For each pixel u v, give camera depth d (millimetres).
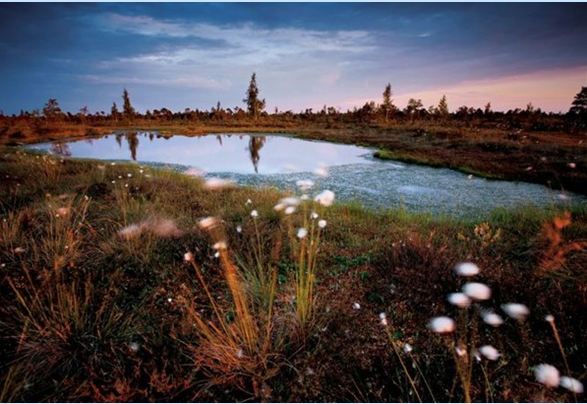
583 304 3170
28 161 12531
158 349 2746
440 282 3742
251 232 5336
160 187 9133
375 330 3066
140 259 4242
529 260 4520
